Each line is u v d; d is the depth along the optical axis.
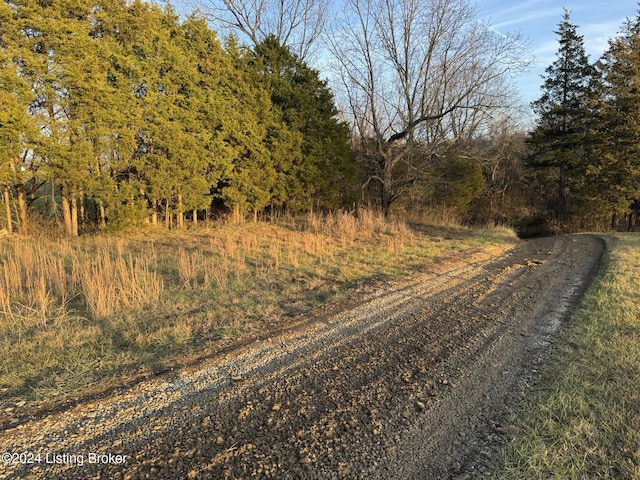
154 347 4.05
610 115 23.02
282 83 15.41
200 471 2.28
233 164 13.57
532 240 15.24
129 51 10.76
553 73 26.72
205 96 12.50
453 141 18.33
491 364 3.78
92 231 11.66
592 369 3.46
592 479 2.17
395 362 3.82
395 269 8.06
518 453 2.43
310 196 16.16
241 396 3.15
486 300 6.04
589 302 5.64
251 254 9.10
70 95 9.62
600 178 23.56
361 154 20.61
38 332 4.23
